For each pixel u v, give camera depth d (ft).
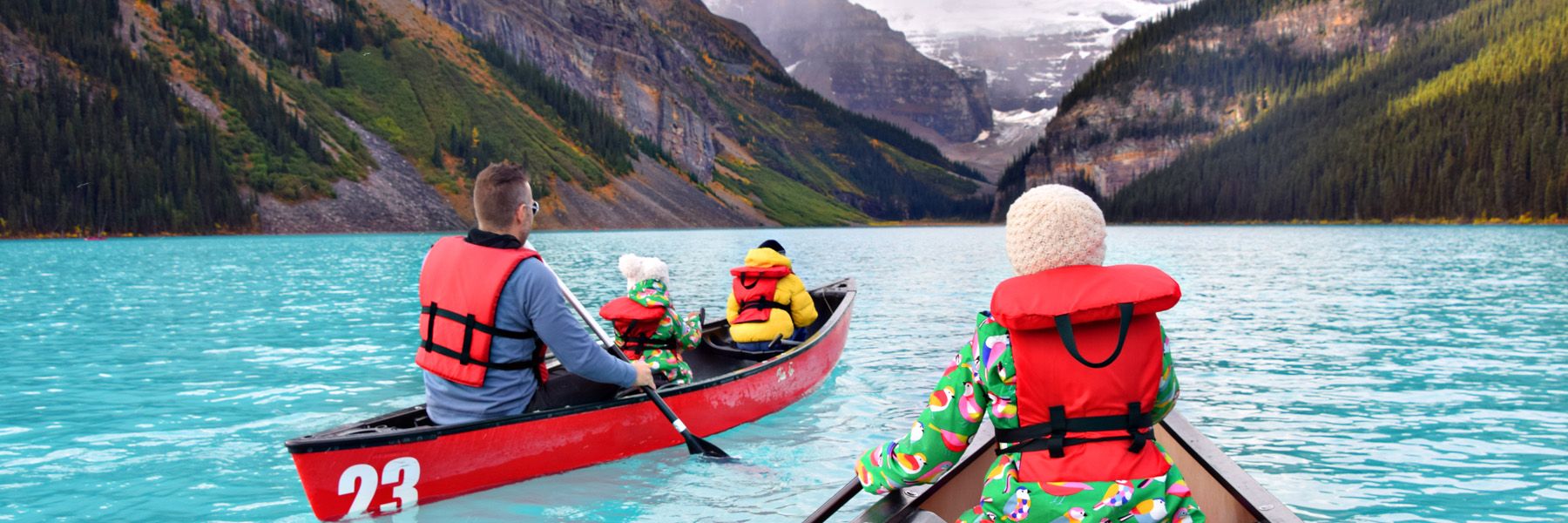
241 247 178.81
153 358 35.35
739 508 17.40
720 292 66.59
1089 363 8.07
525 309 17.16
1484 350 36.88
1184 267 98.84
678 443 22.33
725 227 555.28
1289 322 46.78
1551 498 17.71
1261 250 145.38
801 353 27.71
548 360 24.29
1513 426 23.52
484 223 17.62
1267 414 25.07
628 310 22.71
